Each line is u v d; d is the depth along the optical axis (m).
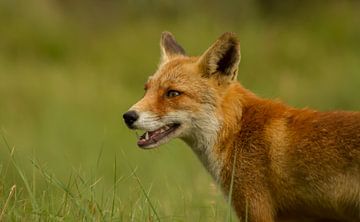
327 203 9.24
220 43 10.24
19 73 26.62
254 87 25.64
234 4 34.50
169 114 10.12
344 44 30.77
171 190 12.82
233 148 9.88
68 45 30.20
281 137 9.52
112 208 9.61
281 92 25.05
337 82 25.19
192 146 10.36
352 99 24.12
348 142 9.09
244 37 30.16
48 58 29.45
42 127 21.23
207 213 11.36
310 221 9.69
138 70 28.06
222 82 10.23
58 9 33.91
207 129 10.08
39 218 9.48
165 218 10.70
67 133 20.69
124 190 13.12
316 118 9.49
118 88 26.06
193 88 10.19
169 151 16.81
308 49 29.89
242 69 27.88
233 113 10.02
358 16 32.59
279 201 9.53
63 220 9.56
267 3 35.41
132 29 31.77
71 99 24.55
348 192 9.06
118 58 28.89
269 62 28.84
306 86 25.62
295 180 9.36
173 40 11.55
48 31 30.47
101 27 33.47
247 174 9.63
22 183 11.14
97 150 18.88
